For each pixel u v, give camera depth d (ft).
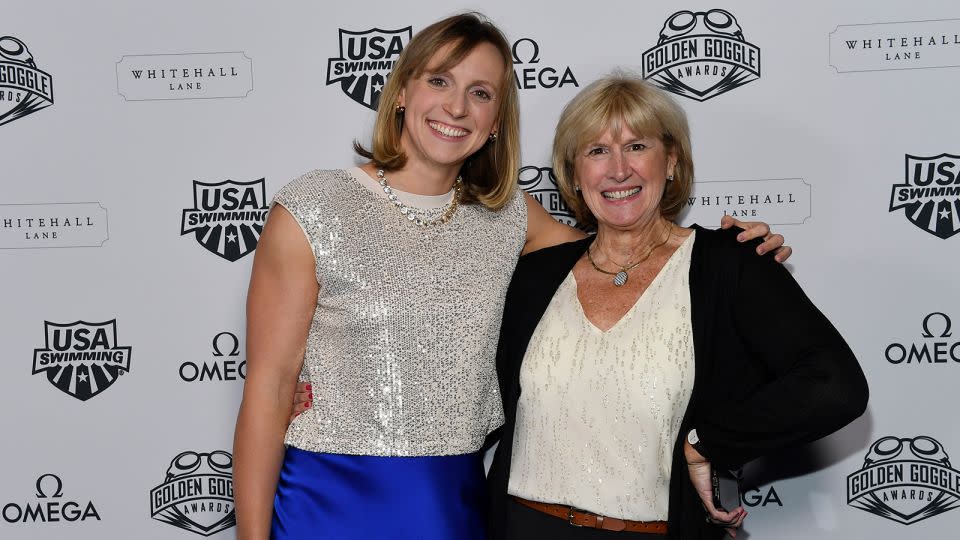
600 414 4.66
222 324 6.35
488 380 5.11
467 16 5.03
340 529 4.76
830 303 6.09
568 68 6.13
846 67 5.94
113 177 6.29
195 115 6.25
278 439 4.93
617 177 4.86
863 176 5.99
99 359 6.40
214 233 6.31
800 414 4.16
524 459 4.92
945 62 5.86
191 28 6.19
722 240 4.87
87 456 6.46
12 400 6.44
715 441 4.45
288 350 4.91
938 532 6.13
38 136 6.29
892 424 6.11
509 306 5.22
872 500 6.18
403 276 4.83
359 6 6.15
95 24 6.21
